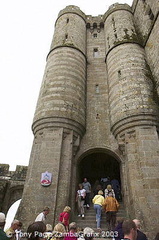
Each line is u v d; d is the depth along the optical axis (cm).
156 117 1280
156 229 944
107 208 957
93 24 2394
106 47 2038
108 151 1424
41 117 1365
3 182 1998
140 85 1429
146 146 1180
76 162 1355
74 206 1202
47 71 1691
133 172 1150
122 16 2150
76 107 1461
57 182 1141
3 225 475
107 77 1828
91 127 1539
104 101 1691
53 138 1290
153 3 1733
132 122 1283
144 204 1035
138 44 1777
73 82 1581
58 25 2181
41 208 1060
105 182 1380
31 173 1204
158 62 1477
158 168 1105
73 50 1823
